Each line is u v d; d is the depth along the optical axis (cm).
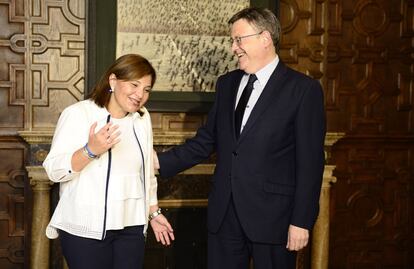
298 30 447
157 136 401
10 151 402
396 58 473
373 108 471
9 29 395
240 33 287
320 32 451
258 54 288
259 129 285
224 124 300
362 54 464
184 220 423
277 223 286
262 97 288
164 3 411
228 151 295
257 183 285
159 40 412
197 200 421
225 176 294
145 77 250
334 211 468
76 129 252
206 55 421
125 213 257
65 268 400
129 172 259
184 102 418
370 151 474
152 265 420
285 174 288
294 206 283
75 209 248
